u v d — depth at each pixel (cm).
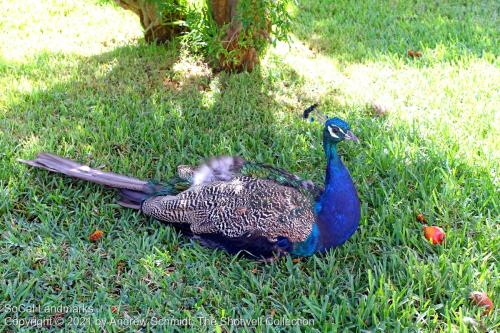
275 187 400
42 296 371
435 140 532
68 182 472
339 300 369
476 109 583
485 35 746
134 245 410
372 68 674
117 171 490
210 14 625
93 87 612
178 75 633
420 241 414
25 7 772
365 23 800
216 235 397
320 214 390
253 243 388
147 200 430
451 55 693
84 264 390
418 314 352
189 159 501
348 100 603
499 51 705
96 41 713
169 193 431
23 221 431
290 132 547
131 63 655
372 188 473
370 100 596
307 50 720
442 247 405
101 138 526
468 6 846
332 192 387
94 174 452
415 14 826
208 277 387
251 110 581
